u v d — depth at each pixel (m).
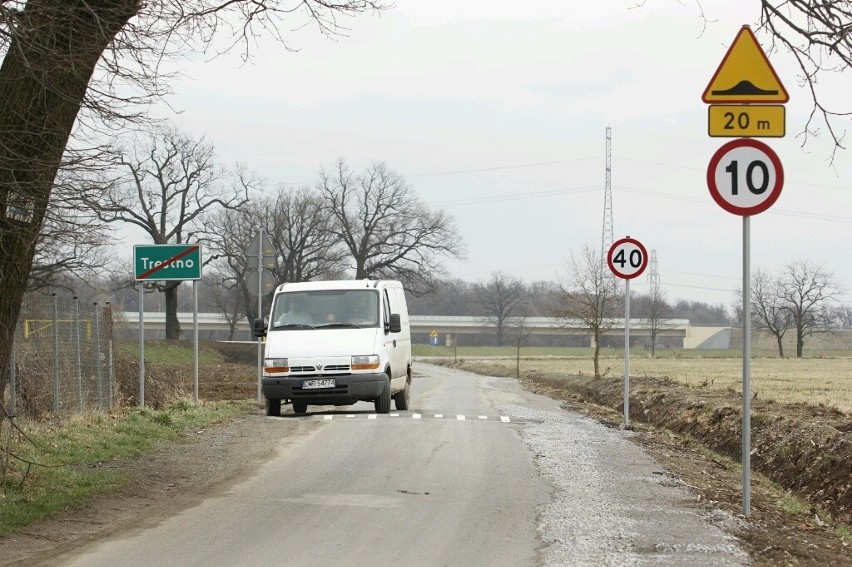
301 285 25.91
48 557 9.12
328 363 23.97
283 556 9.08
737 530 10.50
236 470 14.89
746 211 11.12
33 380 19.05
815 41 12.51
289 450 17.28
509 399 33.84
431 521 10.88
